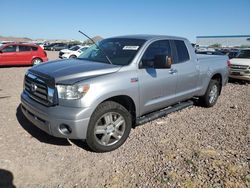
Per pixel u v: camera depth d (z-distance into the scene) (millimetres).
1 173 3426
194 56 6031
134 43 4875
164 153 4172
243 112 6699
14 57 17000
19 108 6145
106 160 3904
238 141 4766
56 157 3914
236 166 3832
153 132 5047
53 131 3758
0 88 8523
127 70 4297
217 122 5809
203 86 6441
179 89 5531
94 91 3760
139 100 4508
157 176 3520
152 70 4703
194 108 6902
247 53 13086
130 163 3840
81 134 3725
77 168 3652
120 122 4223
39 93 4023
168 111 5367
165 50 5223
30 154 3953
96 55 5023
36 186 3223
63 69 4094
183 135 4953
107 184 3320
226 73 7293
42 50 18312
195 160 3971
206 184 3379
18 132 4711
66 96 3666
